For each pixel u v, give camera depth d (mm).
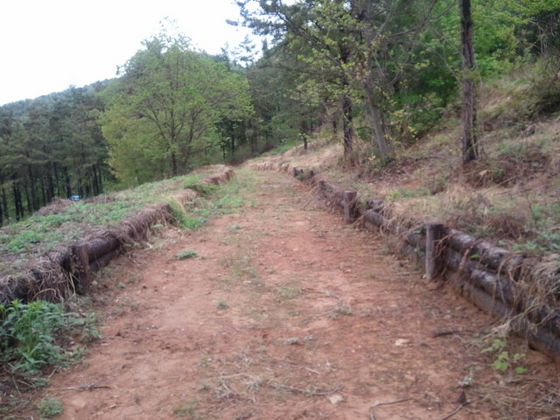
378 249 6836
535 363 3291
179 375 3518
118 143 25125
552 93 9578
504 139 9062
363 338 4004
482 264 4316
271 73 31188
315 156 23297
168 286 5742
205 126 24281
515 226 4652
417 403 2998
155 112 23047
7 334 3752
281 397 3145
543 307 3375
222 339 4137
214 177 16703
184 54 22000
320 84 13164
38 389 3381
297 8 14695
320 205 11289
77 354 3891
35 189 59781
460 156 9242
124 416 3014
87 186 60312
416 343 3834
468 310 4352
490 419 2775
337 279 5699
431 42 12047
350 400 3076
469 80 8016
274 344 3979
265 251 7281
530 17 10445
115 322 4637
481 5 11672
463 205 5801
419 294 4957
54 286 4730
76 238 6266
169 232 8477
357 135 14320
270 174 24141
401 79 12211
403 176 10273
